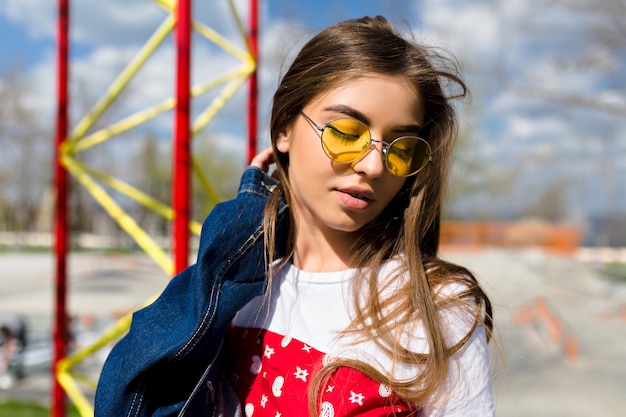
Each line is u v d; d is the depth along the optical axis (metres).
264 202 1.29
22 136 28.64
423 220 1.26
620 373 6.37
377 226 1.27
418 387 1.07
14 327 7.12
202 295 1.16
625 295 13.11
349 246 1.26
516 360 6.92
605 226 25.83
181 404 1.15
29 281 16.19
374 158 1.11
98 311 11.12
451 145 1.29
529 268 15.40
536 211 21.02
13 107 27.17
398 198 1.29
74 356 3.02
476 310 1.14
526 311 9.68
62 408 3.20
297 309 1.23
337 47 1.17
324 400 1.10
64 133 3.16
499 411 5.05
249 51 2.89
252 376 1.21
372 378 1.09
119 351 1.21
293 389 1.15
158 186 27.16
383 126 1.12
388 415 1.09
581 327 9.22
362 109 1.11
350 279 1.22
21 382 6.77
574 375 6.27
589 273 15.99
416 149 1.15
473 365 1.10
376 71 1.13
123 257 23.95
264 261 1.25
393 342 1.11
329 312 1.20
